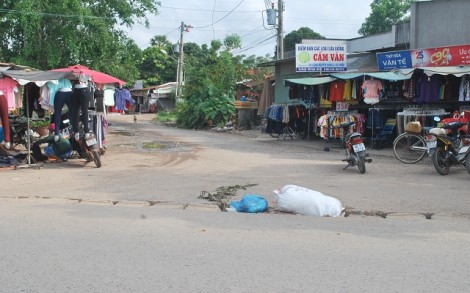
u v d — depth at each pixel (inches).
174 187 357.1
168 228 233.0
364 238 217.0
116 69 1098.7
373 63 855.7
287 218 259.6
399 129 575.8
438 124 483.5
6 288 154.7
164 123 1435.8
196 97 1183.6
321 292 151.8
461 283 159.9
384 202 303.3
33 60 984.9
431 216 265.4
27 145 481.4
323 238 216.4
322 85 701.9
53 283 159.0
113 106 704.4
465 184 362.9
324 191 339.0
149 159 535.2
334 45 758.5
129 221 247.1
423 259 186.1
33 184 371.9
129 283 159.0
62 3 917.2
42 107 495.5
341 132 631.8
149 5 1121.4
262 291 152.4
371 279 163.5
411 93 575.8
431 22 705.6
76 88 458.3
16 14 892.0
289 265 177.6
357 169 450.9
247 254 190.9
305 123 796.6
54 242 206.5
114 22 1084.5
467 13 668.1
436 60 617.3
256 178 398.0
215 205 293.4
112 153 593.0
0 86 465.1
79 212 269.1
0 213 265.3
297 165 481.1
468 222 251.9
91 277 164.4
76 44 962.1
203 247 200.4
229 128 1066.1
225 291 152.3
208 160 526.0
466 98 539.2
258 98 1215.6
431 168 451.8
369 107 652.1
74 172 434.6
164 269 172.4
